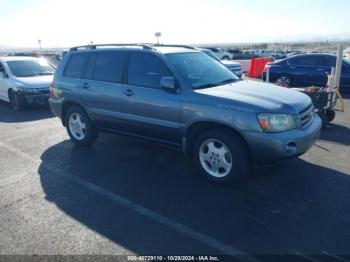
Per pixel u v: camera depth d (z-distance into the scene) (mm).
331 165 4957
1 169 5105
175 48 5340
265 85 4996
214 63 5473
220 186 4309
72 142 6461
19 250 3062
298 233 3238
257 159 4039
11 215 3705
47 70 10812
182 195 4098
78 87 5785
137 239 3201
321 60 12469
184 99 4398
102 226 3439
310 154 5453
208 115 4172
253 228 3340
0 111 9828
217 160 4301
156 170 4910
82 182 4559
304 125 4230
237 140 4090
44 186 4457
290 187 4234
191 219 3537
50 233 3326
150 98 4754
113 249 3051
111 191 4262
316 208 3703
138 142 6285
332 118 7332
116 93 5191
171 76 4617
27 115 9172
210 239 3178
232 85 4797
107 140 6496
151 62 4879
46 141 6586
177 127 4547
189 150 4664
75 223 3506
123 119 5219
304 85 12922
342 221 3432
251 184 4340
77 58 5961
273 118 3885
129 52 5168
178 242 3143
